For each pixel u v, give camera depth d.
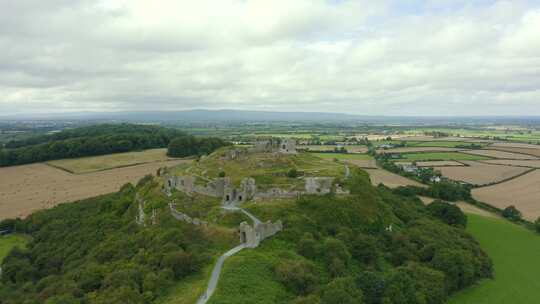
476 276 95.81
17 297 82.94
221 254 77.50
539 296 88.25
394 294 72.94
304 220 95.06
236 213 96.50
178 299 61.75
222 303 58.88
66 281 78.38
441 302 79.50
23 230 140.62
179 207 104.44
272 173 122.31
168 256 72.44
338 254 82.69
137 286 67.38
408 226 118.06
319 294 66.94
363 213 105.44
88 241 109.81
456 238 113.75
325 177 117.38
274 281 68.19
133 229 107.25
